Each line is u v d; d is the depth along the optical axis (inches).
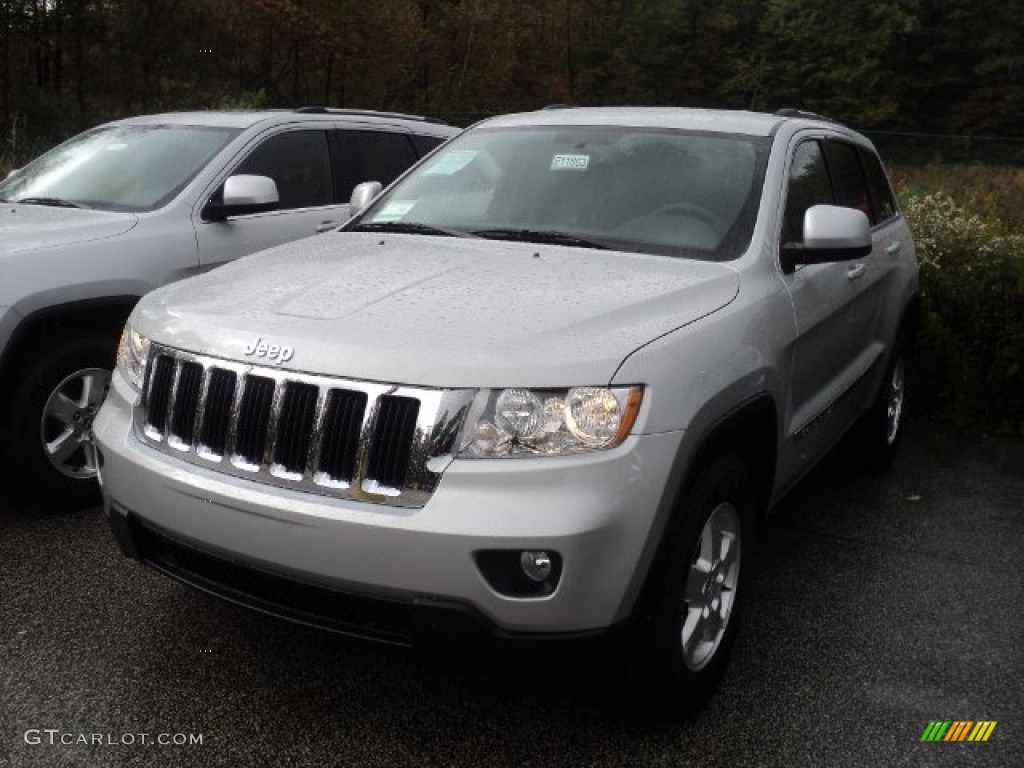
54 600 149.1
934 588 166.4
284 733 119.4
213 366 117.4
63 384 179.5
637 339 114.7
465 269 134.7
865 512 202.7
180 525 117.0
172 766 112.2
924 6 2028.8
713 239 147.3
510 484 103.7
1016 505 209.9
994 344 271.0
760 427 138.7
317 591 110.2
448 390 105.9
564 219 155.9
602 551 104.8
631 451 107.6
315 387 110.5
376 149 261.7
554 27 1836.9
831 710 128.2
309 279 132.2
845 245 146.5
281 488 111.1
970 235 282.0
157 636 139.9
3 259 172.9
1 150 565.0
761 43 2214.6
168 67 1025.5
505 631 105.2
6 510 184.7
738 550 132.3
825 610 156.8
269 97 1095.0
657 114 177.0
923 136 908.0
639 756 117.5
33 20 953.5
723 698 130.4
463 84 1411.2
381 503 106.6
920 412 277.7
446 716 124.2
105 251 188.5
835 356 172.2
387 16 1243.8
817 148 182.4
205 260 207.6
